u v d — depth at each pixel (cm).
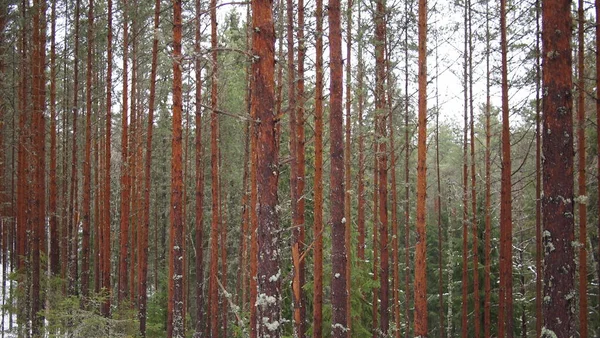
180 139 1299
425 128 1046
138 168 2505
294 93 1227
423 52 1044
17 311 1966
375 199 1862
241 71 1741
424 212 1041
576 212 1762
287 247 1742
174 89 1284
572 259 754
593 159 1681
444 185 3403
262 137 678
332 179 1076
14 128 2091
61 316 1359
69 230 2195
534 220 2338
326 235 1698
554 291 753
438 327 3130
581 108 1230
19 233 2050
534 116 1562
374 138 1385
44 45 1630
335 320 1054
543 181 773
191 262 3272
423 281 1034
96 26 1705
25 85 1703
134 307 2225
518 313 2302
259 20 677
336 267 1062
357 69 1377
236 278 2767
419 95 1049
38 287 1591
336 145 1070
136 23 1748
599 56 1175
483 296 2309
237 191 2862
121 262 1794
